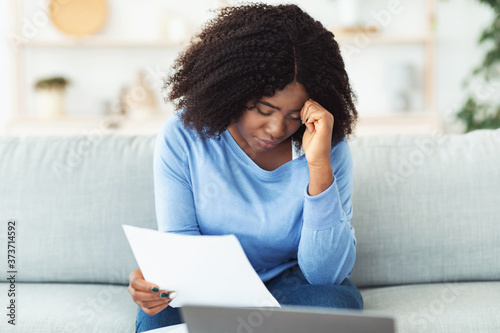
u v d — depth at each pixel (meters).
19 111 3.81
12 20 3.70
